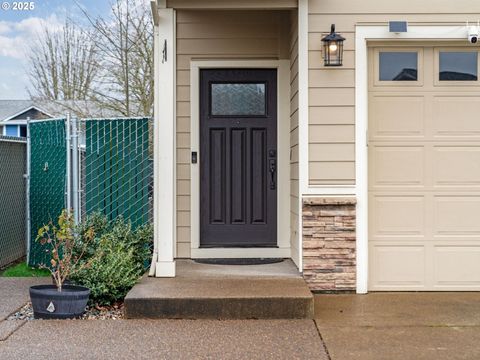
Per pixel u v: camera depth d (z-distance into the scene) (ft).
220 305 15.37
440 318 15.47
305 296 15.46
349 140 17.79
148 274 18.19
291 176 20.45
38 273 22.47
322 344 13.46
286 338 13.85
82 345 13.35
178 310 15.38
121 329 14.52
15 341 13.62
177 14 21.17
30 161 23.54
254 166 21.27
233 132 21.30
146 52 42.83
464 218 18.31
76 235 18.98
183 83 21.24
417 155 18.31
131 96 43.21
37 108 58.39
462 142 18.31
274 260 20.61
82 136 22.63
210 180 21.29
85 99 51.21
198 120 21.21
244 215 21.22
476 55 18.38
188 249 21.12
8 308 16.72
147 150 21.48
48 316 15.46
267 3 17.88
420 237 18.31
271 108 21.25
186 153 21.22
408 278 18.30
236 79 21.31
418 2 17.87
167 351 12.98
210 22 21.21
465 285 18.33
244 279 17.51
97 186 21.45
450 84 18.31
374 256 18.30
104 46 44.80
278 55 21.04
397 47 18.26
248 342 13.57
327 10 17.83
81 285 16.71
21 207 25.23
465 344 13.48
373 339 13.82
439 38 17.89
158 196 18.21
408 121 18.30
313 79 17.81
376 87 18.29
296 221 18.98
